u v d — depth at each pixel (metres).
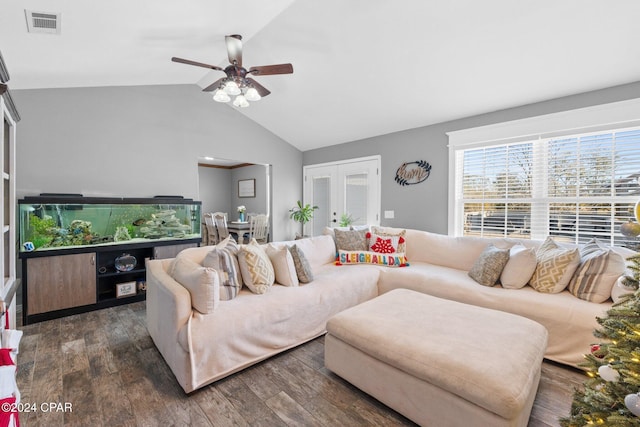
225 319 1.93
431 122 4.04
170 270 2.44
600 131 2.82
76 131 3.43
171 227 3.85
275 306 2.20
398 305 2.10
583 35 2.34
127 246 3.42
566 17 2.24
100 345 2.39
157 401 1.72
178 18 2.42
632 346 1.06
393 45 2.91
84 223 3.19
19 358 2.18
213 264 2.21
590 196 2.90
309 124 4.92
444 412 1.39
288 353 2.29
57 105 3.30
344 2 2.56
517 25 2.40
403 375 1.55
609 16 2.16
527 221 3.30
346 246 3.68
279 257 2.60
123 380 1.92
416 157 4.26
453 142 3.85
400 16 2.57
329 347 1.95
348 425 1.55
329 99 4.11
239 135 4.96
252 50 3.37
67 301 3.01
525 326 1.76
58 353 2.26
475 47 2.70
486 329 1.71
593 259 2.22
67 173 3.37
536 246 2.84
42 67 2.70
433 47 2.81
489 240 3.15
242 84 2.81
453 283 2.72
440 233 4.01
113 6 2.03
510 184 3.41
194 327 1.80
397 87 3.52
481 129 3.59
